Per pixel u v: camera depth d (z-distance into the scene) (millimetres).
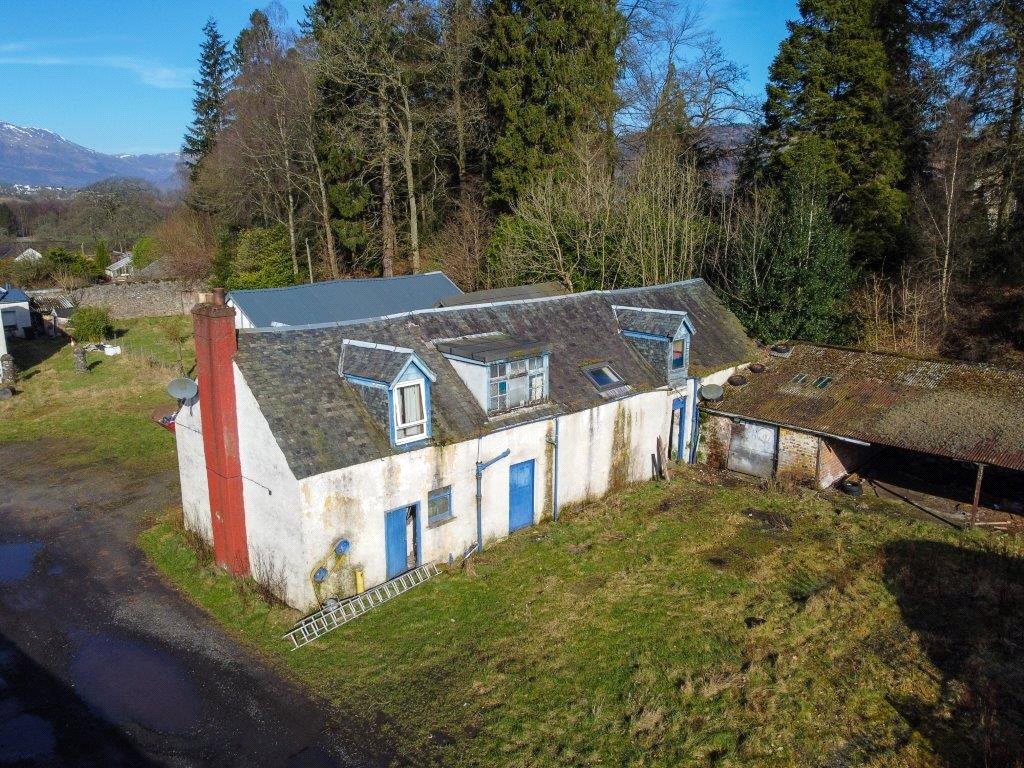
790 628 14906
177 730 12586
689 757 11594
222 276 52562
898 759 11406
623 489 22891
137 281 61812
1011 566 17250
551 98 39188
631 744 11930
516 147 40031
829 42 33938
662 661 14039
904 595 16078
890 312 31047
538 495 20297
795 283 28281
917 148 35688
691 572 17484
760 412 23516
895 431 20844
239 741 12297
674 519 20609
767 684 13250
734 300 29859
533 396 19891
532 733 12242
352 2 42094
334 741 12258
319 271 50094
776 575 17281
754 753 11586
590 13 38969
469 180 47375
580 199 35938
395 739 12258
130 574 18234
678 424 24750
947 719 12234
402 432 16844
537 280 36875
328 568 15898
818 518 20406
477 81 45031
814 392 23891
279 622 15711
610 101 40875
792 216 28812
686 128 44844
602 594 16531
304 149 47969
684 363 24016
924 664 13711
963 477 23406
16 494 23609
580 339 23156
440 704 13070
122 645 15148
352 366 17266
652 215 34031
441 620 15703
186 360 41469
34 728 12664
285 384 16391
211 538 18875
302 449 15336
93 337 46344
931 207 32906
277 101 45844
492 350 18719
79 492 23703
